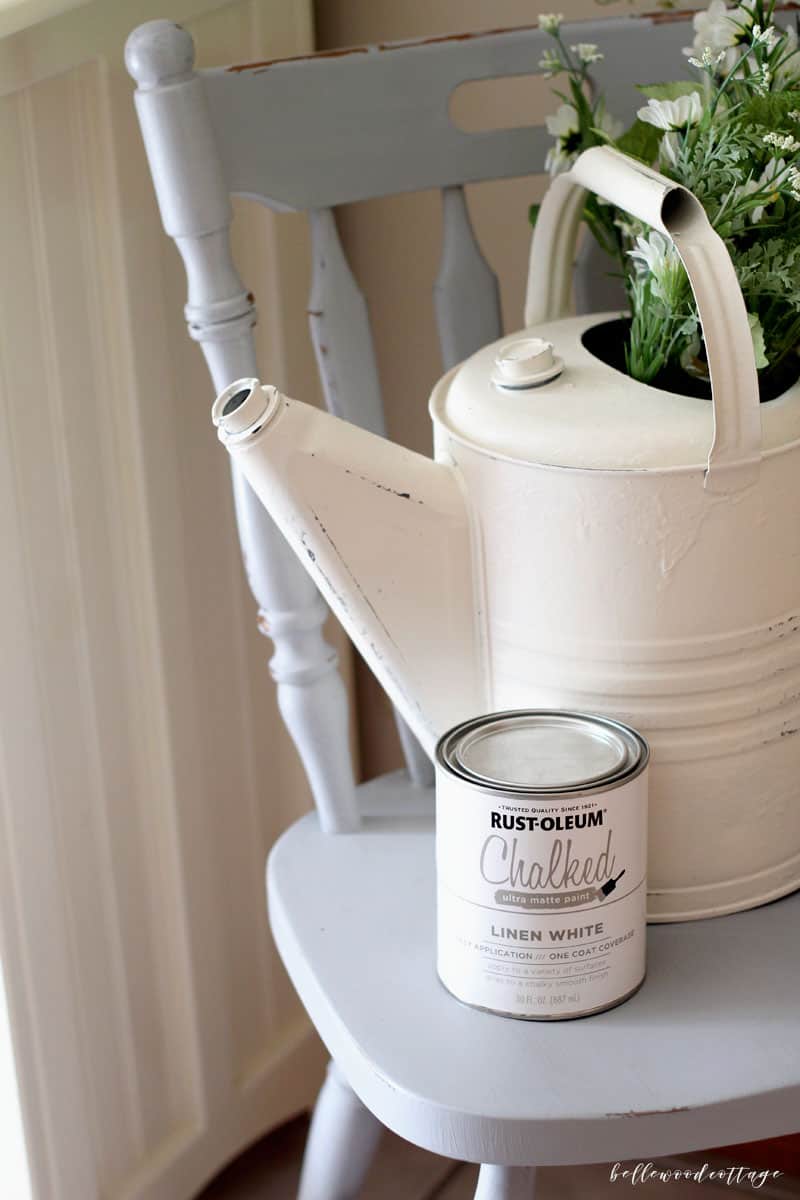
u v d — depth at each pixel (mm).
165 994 968
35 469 779
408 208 992
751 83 580
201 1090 1006
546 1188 1069
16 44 685
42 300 766
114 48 757
